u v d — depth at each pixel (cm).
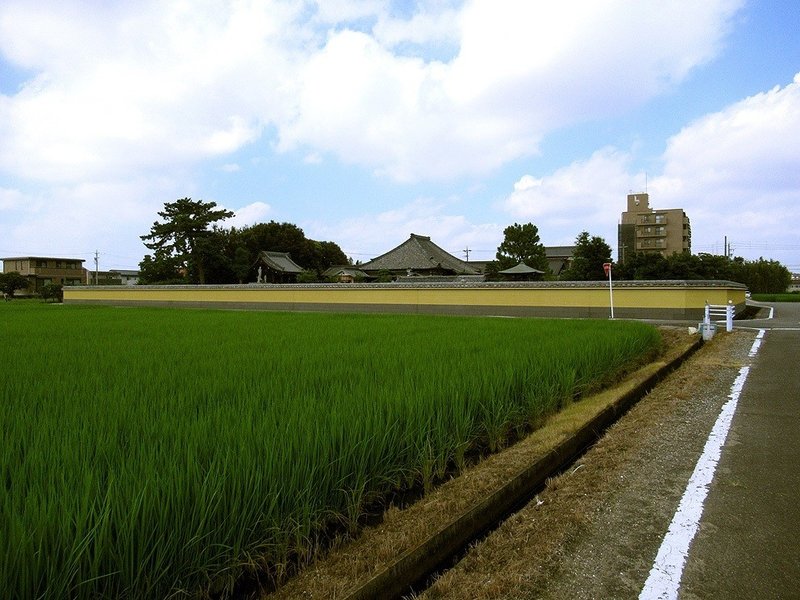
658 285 1683
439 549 259
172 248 4112
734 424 485
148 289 3047
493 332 964
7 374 533
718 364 816
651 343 921
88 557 186
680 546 265
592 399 552
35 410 381
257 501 238
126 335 980
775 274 5403
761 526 285
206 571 214
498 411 432
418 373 505
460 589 228
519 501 337
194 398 409
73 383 476
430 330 1027
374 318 1520
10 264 6375
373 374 514
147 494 211
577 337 833
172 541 207
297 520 252
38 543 183
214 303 2777
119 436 309
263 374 526
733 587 230
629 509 309
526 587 230
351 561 244
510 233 4009
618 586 232
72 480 228
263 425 306
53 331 1079
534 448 397
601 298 1777
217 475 236
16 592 175
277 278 4719
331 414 332
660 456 400
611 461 389
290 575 243
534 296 1897
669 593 226
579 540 273
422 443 351
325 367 562
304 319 1475
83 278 6712
